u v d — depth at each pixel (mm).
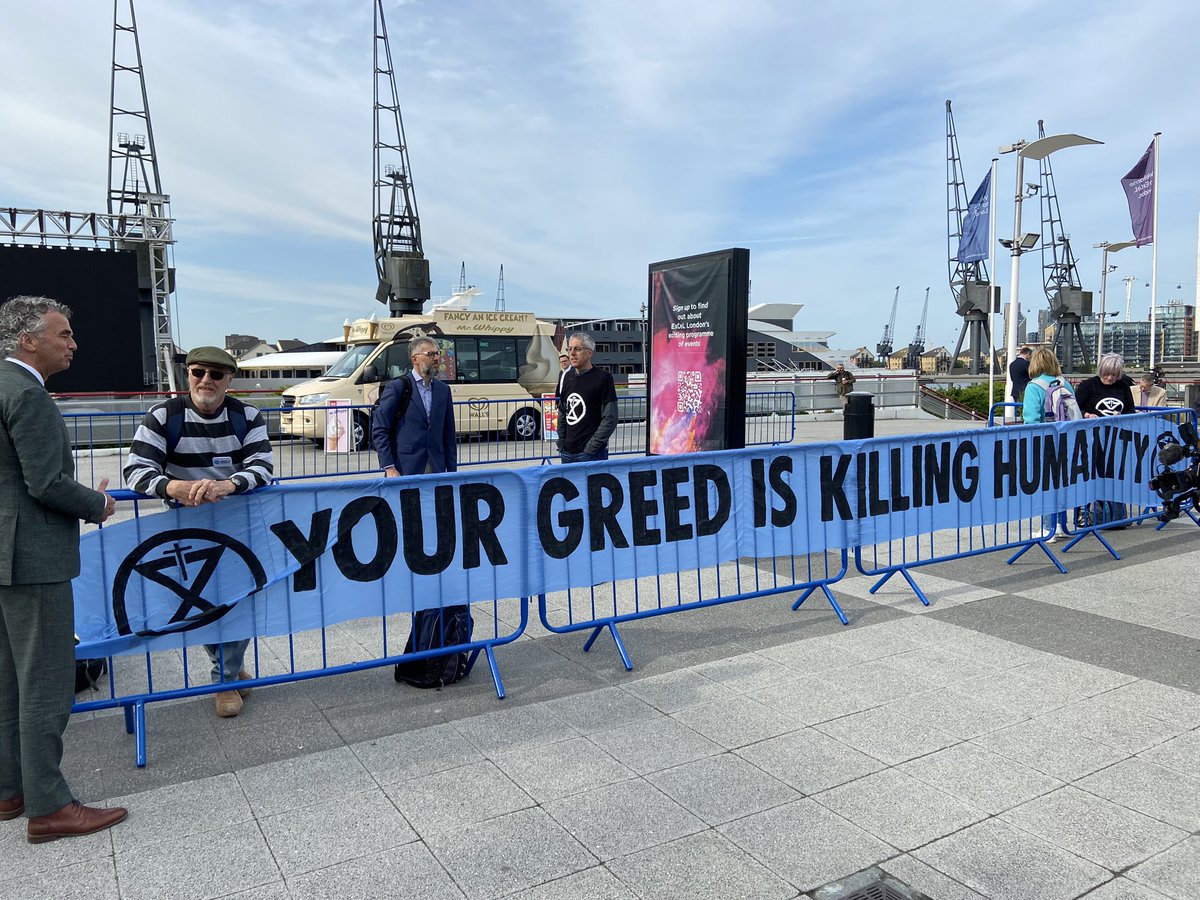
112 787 3096
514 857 2615
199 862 2600
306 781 3131
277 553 3633
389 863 2586
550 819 2842
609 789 3049
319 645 4754
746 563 6715
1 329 2596
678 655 4508
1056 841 2691
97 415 13219
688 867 2557
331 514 3734
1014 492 6211
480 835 2744
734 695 3936
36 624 2641
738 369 6977
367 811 2904
